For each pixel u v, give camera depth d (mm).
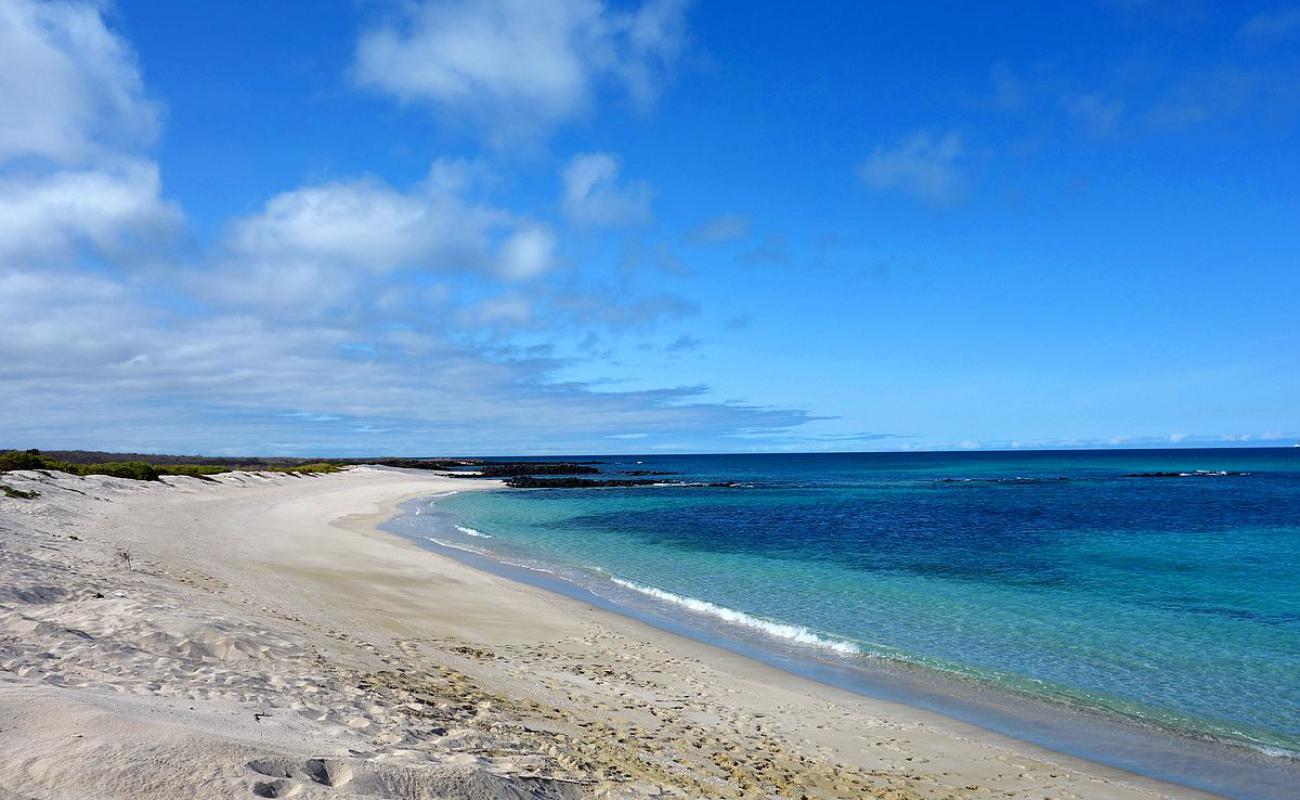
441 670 11055
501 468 137250
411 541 31562
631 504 57719
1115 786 9086
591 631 16156
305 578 18438
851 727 10859
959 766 9523
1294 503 56000
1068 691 12898
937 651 15453
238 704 7152
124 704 6156
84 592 11711
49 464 38031
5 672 7023
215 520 30516
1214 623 17953
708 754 8953
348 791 5141
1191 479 94250
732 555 29578
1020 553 30094
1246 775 9531
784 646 15773
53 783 4484
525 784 6184
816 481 95000
